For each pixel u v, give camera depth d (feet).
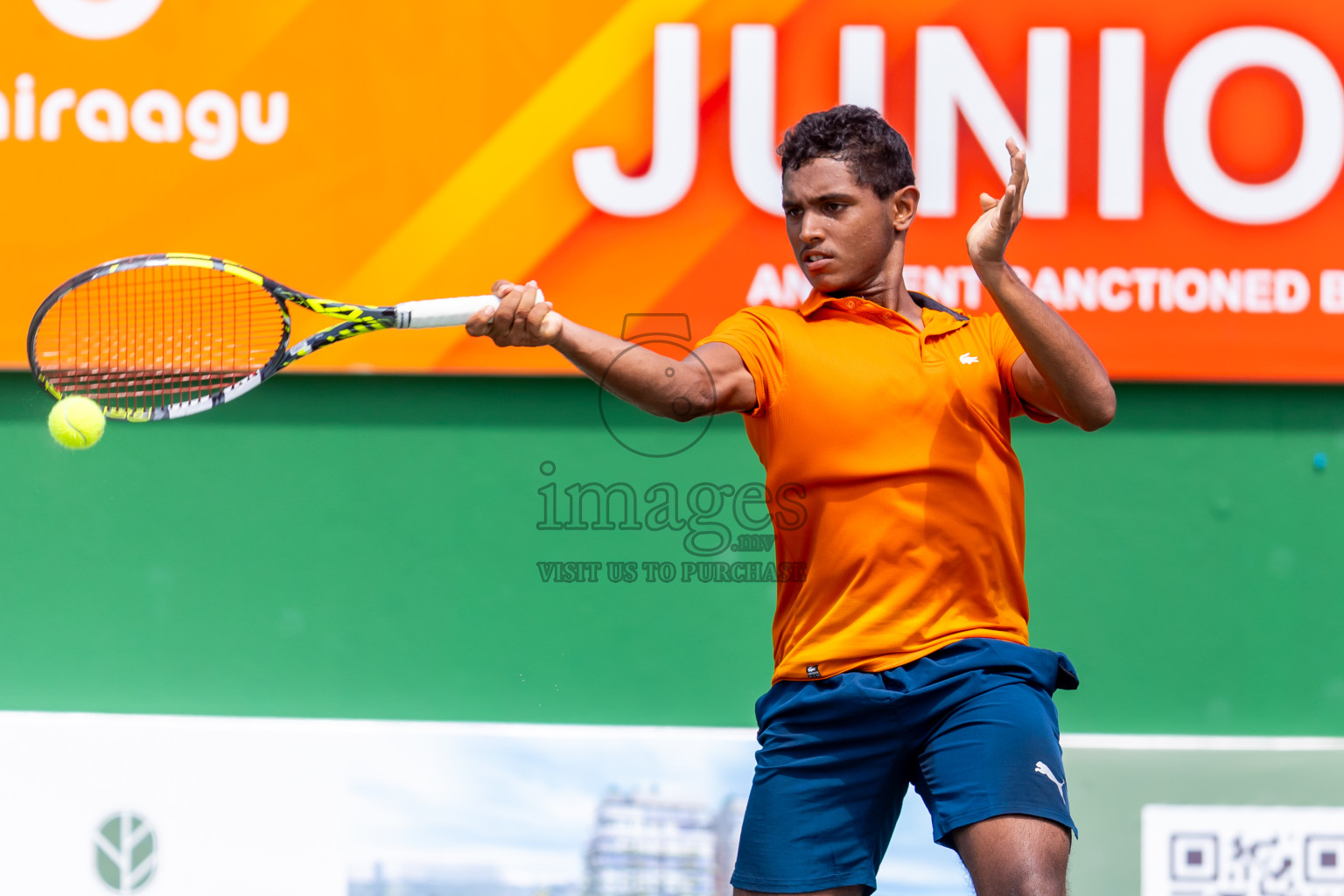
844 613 27.07
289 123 46.96
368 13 46.78
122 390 45.09
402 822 46.50
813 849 27.40
